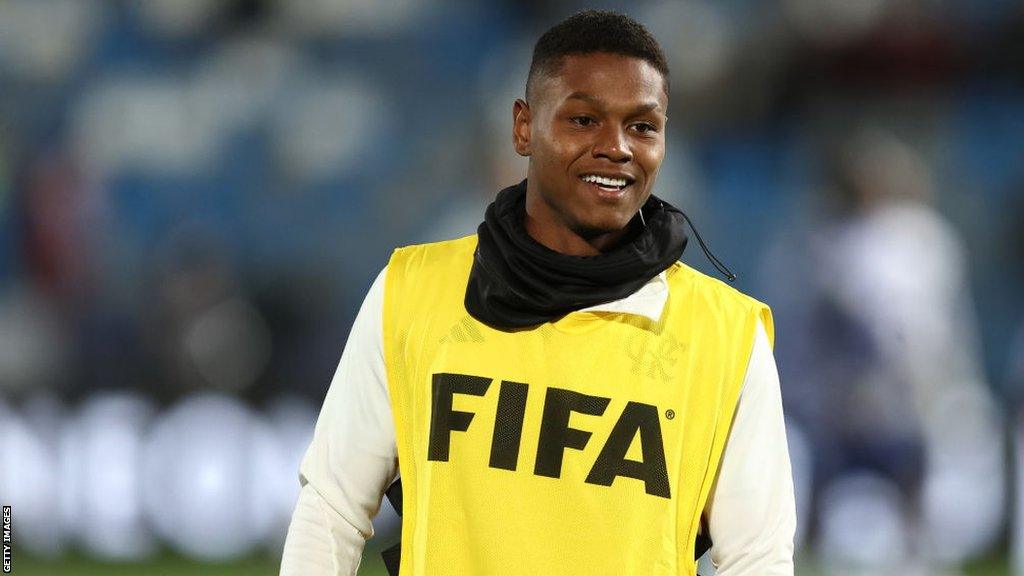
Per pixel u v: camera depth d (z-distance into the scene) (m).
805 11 37.69
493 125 33.50
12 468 27.34
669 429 8.25
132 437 28.05
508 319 8.37
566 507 8.11
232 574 24.95
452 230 29.56
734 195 36.03
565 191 8.32
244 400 30.42
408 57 39.81
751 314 8.62
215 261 31.31
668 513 8.16
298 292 33.16
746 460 8.41
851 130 36.69
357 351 8.78
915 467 23.58
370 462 8.71
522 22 40.47
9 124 38.50
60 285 34.12
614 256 8.30
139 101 38.91
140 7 40.50
